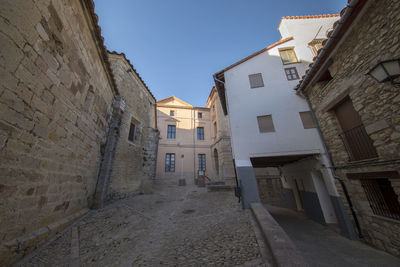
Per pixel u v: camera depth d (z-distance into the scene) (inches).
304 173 329.4
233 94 300.2
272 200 563.5
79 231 149.1
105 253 119.1
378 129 154.4
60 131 143.6
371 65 154.3
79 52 165.6
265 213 174.1
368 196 182.5
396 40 130.9
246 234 140.3
